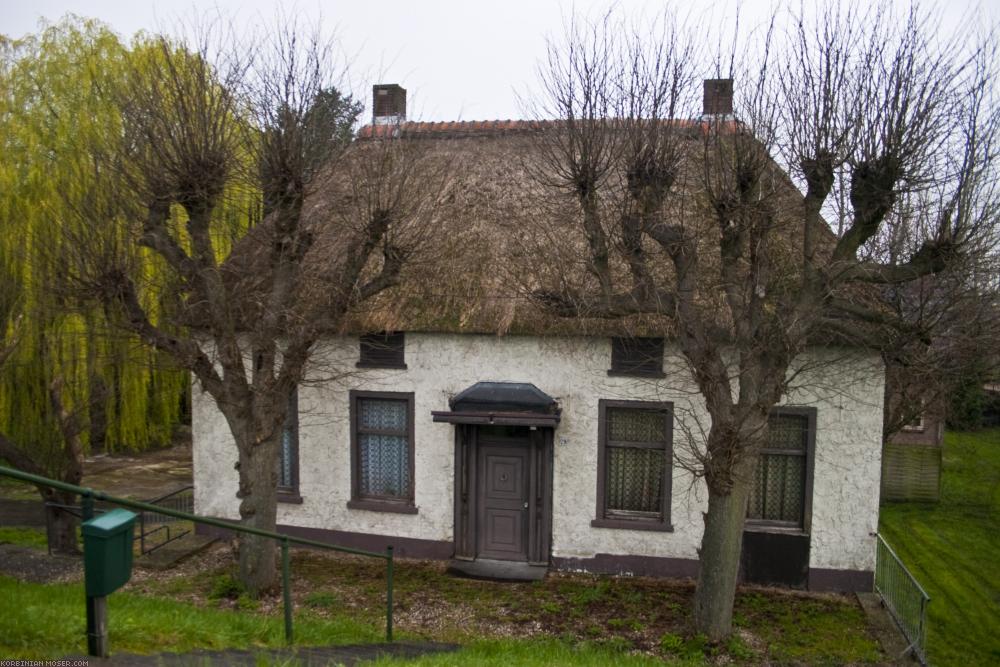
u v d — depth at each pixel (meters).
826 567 11.19
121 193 10.10
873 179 9.02
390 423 12.64
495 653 8.12
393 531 12.51
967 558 14.76
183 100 9.86
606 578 11.65
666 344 11.42
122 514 5.17
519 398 11.52
